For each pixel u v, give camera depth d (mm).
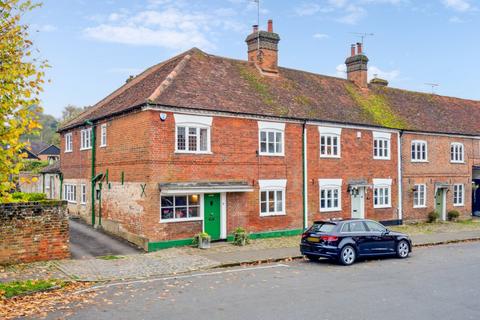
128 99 20984
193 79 20422
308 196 22328
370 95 28844
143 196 17781
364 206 24734
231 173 19625
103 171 21484
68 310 9688
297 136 22047
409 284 12180
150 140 17484
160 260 15500
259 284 12180
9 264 14227
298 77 26094
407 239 17016
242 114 19906
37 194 21000
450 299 10633
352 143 24312
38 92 9977
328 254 15078
